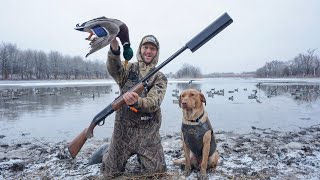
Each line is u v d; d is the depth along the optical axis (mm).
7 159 5922
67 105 18547
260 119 12141
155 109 4289
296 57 112188
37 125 10961
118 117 4477
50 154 6238
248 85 50156
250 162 5352
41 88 39250
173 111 14617
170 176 4543
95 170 4855
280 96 26328
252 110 15375
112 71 4293
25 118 12844
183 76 130250
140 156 4516
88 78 103750
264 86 45562
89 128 4242
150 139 4480
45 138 8648
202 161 4492
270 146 6805
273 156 5781
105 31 3232
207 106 17625
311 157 5668
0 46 81375
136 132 4438
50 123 11438
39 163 5477
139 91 3979
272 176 4566
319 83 56281
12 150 6809
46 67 89688
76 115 13773
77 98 24188
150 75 3938
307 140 7801
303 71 104750
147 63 4492
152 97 4199
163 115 13164
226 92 31781
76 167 5113
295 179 4441
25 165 5340
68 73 97000
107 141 7770
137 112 4367
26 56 85375
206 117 4570
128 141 4461
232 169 4922
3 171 5023
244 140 7676
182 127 4613
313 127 10266
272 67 120562
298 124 10961
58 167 5129
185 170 4711
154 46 4449
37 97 25172
